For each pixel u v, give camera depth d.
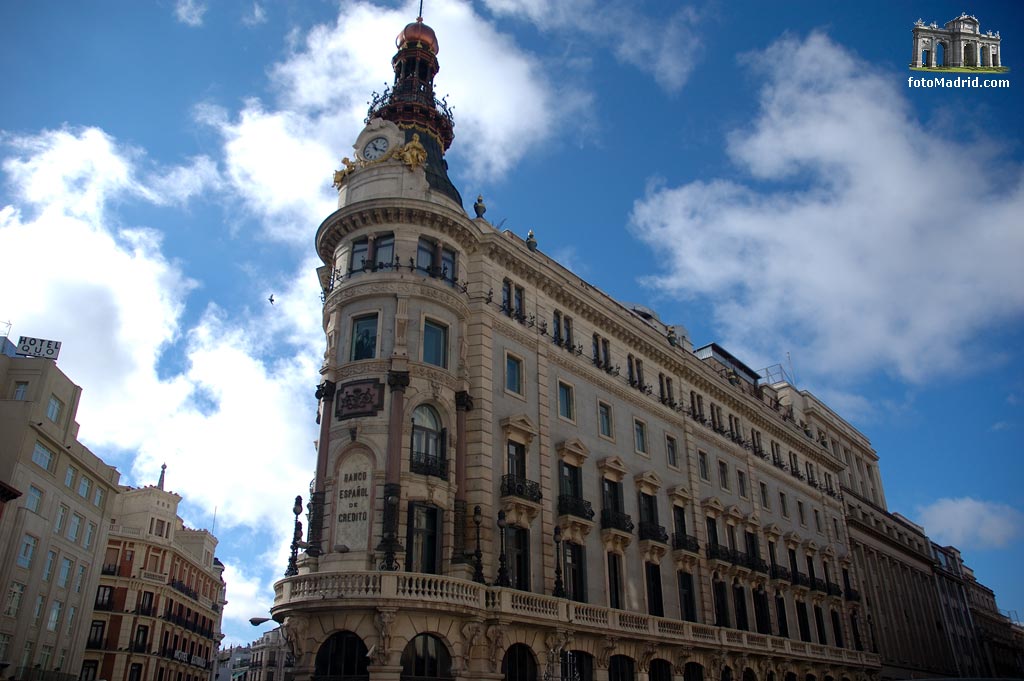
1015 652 119.12
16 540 52.19
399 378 32.50
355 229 36.84
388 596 28.20
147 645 80.50
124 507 87.00
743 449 57.47
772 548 56.28
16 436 53.19
